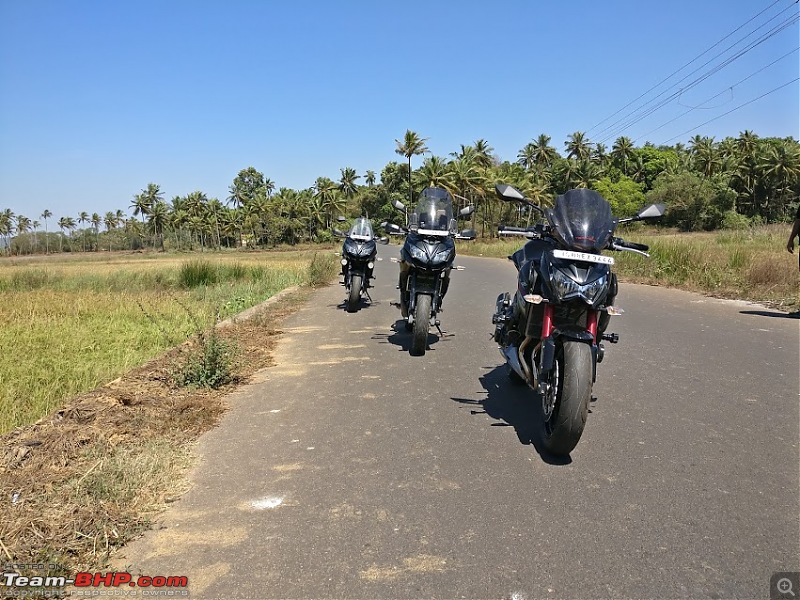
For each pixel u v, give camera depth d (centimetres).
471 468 379
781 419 445
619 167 8312
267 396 543
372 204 9169
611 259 386
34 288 1992
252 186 12069
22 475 359
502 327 509
